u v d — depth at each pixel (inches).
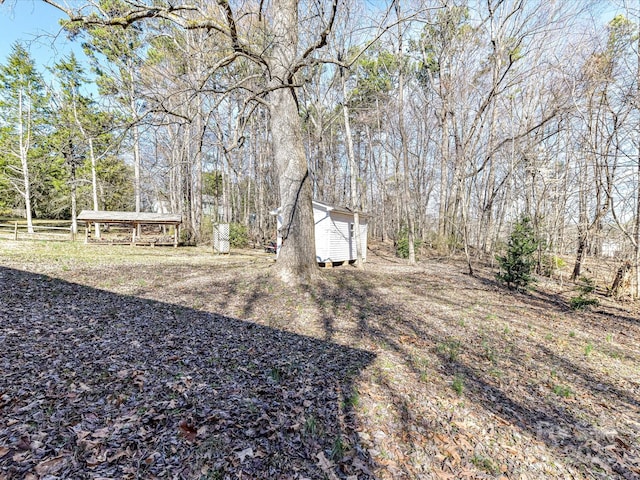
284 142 311.4
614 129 326.6
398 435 102.5
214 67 239.0
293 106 309.1
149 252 555.2
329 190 1056.2
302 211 318.3
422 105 771.4
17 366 120.0
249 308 240.1
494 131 607.8
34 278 265.7
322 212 493.7
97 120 636.7
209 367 137.2
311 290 299.1
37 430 85.6
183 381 121.0
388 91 736.3
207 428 94.7
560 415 123.5
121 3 239.1
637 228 335.6
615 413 126.6
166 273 349.1
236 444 89.4
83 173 737.0
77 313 193.8
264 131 909.8
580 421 120.1
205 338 172.4
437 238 792.9
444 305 283.0
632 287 349.4
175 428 93.2
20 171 732.7
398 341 189.8
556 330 230.7
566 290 384.5
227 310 231.6
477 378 149.3
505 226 593.0
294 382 130.5
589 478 91.0
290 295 281.4
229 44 251.3
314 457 88.5
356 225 482.3
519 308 289.1
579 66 401.1
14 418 89.4
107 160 786.2
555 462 96.6
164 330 178.9
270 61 291.6
